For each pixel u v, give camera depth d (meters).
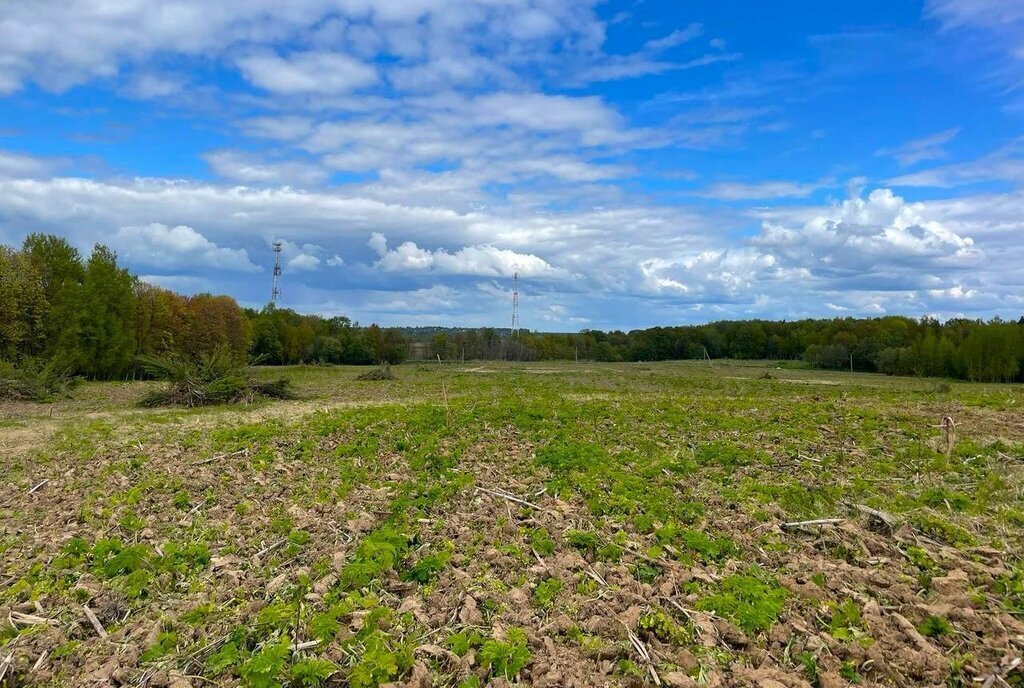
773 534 7.88
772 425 16.45
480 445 14.55
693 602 5.91
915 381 47.78
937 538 7.57
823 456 12.54
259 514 9.29
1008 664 4.80
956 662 4.80
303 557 7.49
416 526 8.47
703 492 9.96
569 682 4.69
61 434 16.39
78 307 40.19
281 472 12.04
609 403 23.16
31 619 5.88
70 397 28.92
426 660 5.09
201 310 59.41
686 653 4.99
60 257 40.31
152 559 7.29
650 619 5.48
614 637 5.34
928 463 11.38
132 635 5.67
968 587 6.08
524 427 16.84
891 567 6.72
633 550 7.37
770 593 5.93
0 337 35.25
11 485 10.98
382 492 10.48
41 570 7.04
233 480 11.30
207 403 26.19
